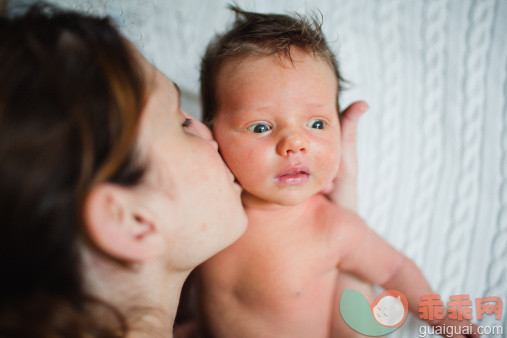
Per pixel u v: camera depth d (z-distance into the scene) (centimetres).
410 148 113
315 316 86
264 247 85
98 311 47
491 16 108
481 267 102
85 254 46
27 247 41
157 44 117
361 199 112
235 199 67
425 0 113
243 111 73
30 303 42
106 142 43
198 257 60
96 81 42
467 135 109
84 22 48
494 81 108
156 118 52
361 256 90
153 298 57
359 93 116
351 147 95
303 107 72
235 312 87
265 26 80
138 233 48
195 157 57
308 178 74
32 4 52
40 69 40
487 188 106
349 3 117
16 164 38
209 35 117
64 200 41
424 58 114
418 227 108
